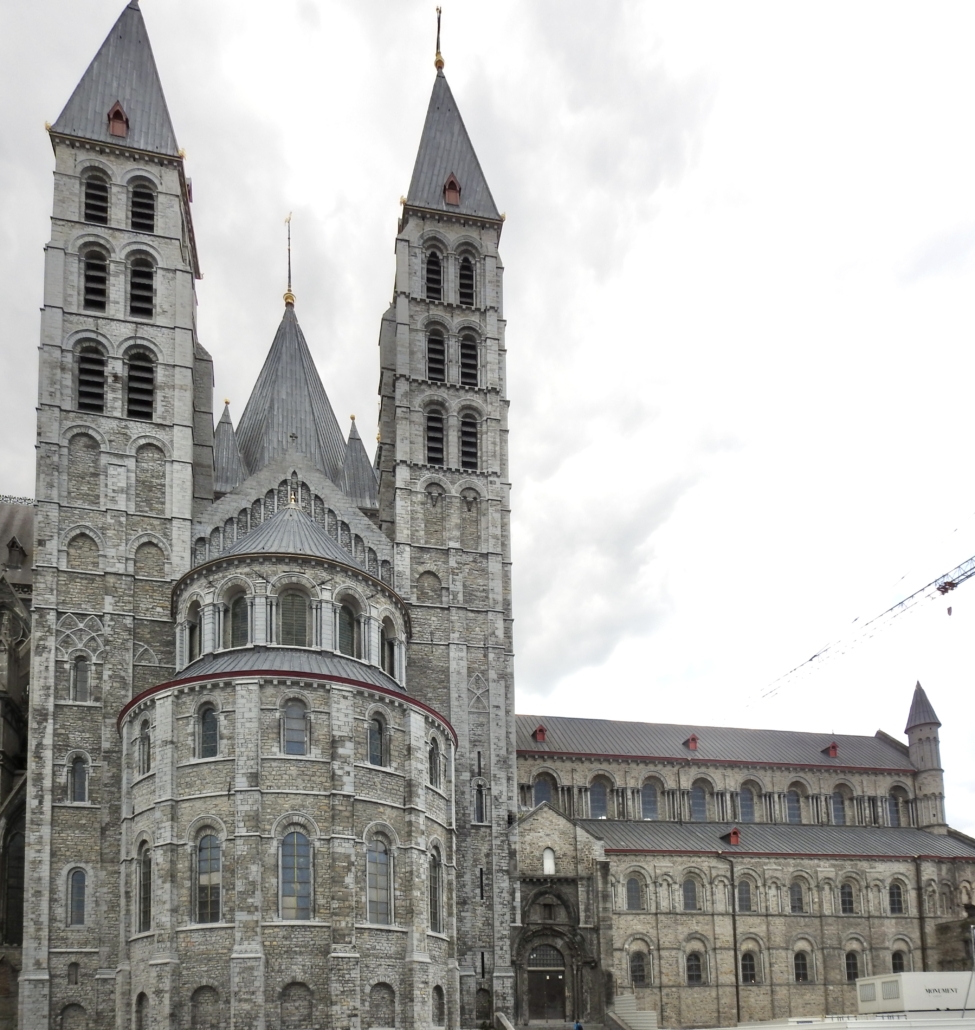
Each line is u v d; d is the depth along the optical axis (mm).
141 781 63844
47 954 66625
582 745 100312
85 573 75688
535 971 77125
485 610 84312
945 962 93188
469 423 89938
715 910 88188
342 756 61219
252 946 56469
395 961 60750
